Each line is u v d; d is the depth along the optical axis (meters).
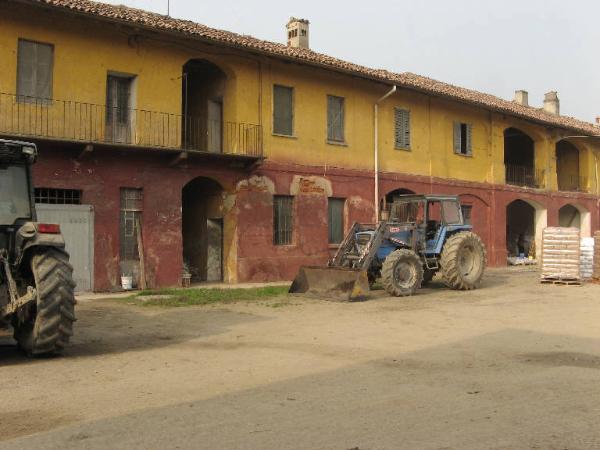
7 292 7.28
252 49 17.02
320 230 19.69
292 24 23.44
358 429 4.54
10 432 4.55
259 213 18.23
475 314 11.38
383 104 21.77
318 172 19.70
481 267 16.36
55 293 7.12
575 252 17.27
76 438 4.37
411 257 14.67
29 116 14.19
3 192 7.66
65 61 14.80
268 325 10.09
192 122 19.12
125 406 5.23
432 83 25.39
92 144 14.34
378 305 12.75
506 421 4.75
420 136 23.06
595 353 7.68
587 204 31.39
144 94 16.05
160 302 13.07
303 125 19.42
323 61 18.92
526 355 7.57
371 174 21.20
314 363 7.10
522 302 13.30
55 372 6.58
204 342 8.56
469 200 25.16
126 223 15.86
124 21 14.75
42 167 14.32
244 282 17.80
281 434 4.43
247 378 6.32
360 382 6.12
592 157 32.03
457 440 4.29
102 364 7.02
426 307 12.41
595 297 14.23
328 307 12.41
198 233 19.14
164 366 6.93
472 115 25.28
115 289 15.39
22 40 14.26
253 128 18.16
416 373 6.55
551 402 5.32
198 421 4.77
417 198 16.12
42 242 7.18
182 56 16.78
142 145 15.21
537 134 28.56
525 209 31.23
